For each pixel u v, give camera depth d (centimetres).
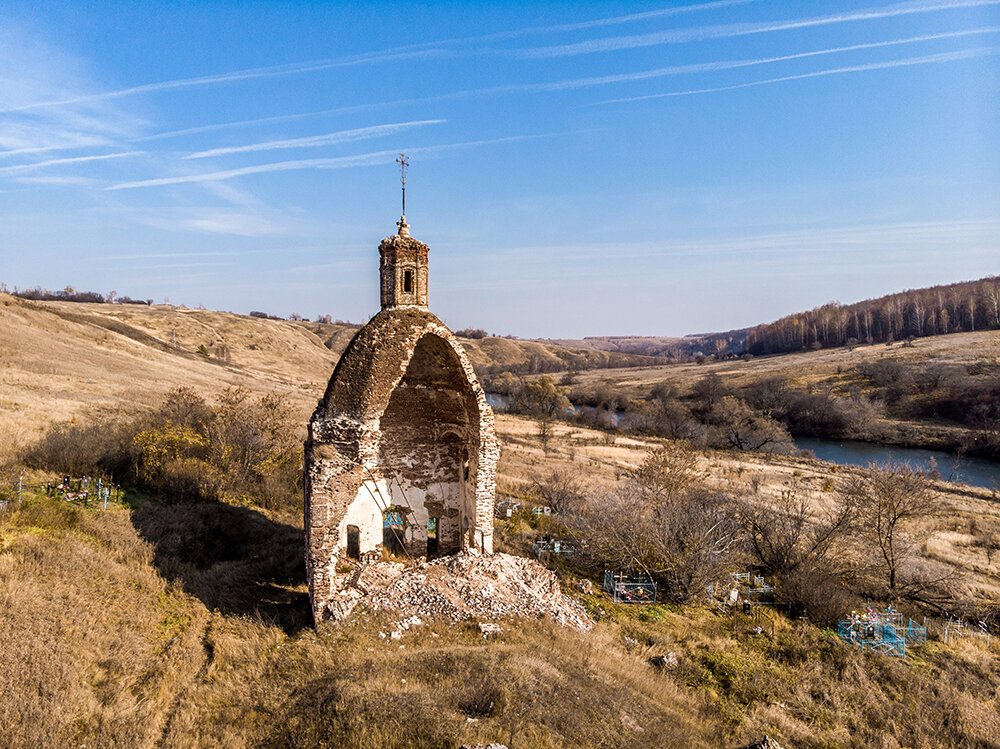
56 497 2134
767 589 2422
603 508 2803
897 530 2878
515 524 2939
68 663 1199
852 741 1378
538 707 1153
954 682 1769
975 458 6238
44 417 3484
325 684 1241
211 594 1723
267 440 3306
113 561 1742
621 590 2184
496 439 1917
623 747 1075
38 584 1463
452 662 1347
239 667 1355
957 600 2450
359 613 1595
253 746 1052
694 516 2567
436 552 2162
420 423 2094
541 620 1677
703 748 1185
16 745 949
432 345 1928
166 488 2633
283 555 2125
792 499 3161
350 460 1695
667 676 1589
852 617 2117
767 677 1647
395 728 1021
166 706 1174
